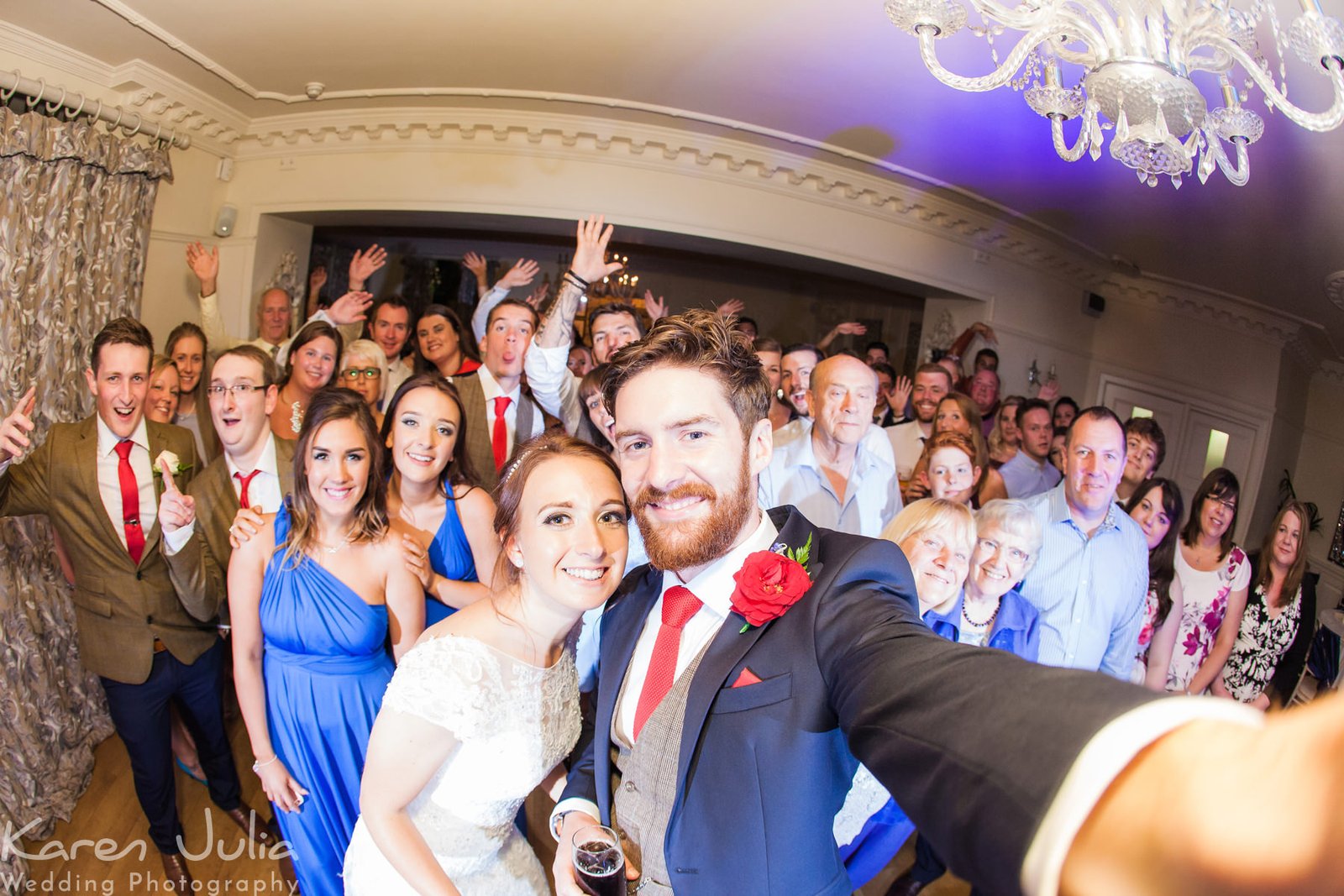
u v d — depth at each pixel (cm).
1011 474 480
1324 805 32
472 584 260
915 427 465
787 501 331
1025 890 39
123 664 260
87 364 393
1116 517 311
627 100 460
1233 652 374
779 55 367
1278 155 350
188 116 476
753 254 567
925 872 275
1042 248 611
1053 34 226
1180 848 34
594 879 130
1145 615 338
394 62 424
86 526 260
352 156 529
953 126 421
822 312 654
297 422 386
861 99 406
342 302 454
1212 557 354
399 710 155
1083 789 38
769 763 117
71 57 403
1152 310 669
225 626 320
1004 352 624
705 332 126
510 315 373
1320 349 643
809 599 118
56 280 372
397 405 254
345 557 225
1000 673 54
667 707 133
